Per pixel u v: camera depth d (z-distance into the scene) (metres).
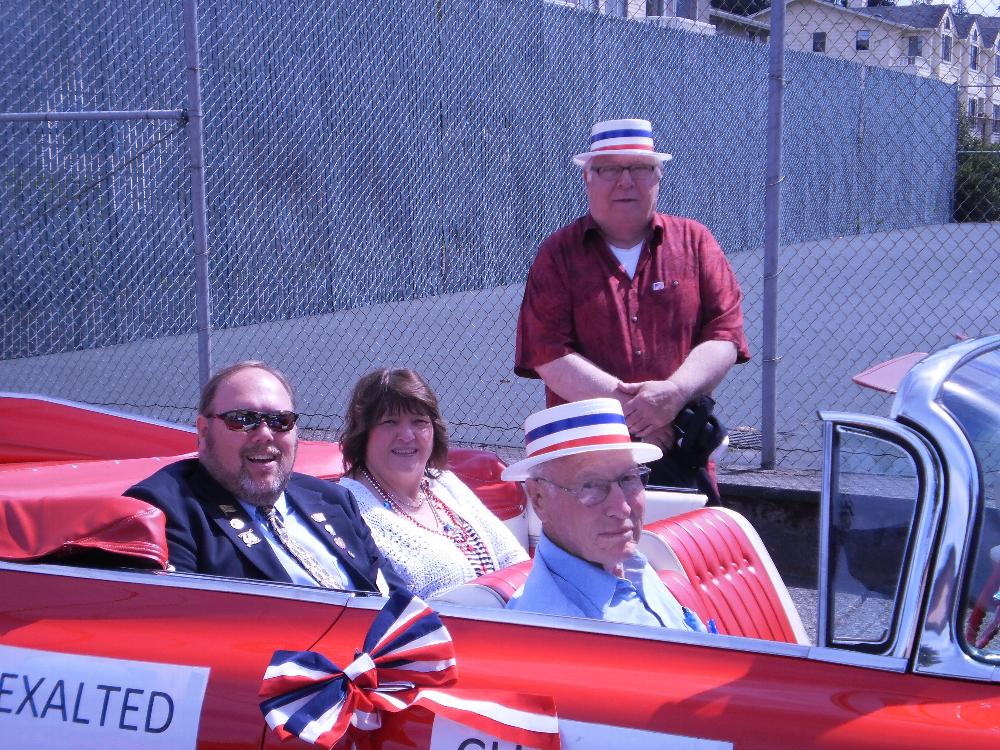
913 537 2.00
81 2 11.33
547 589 2.65
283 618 2.33
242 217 11.95
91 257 11.23
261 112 12.13
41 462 3.97
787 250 14.08
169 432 4.06
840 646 2.07
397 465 3.57
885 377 2.85
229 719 2.17
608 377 4.23
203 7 11.84
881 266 13.34
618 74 13.41
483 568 3.72
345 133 12.80
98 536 2.54
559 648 2.19
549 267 4.38
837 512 2.09
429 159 12.85
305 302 12.46
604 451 2.63
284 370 9.59
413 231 12.88
